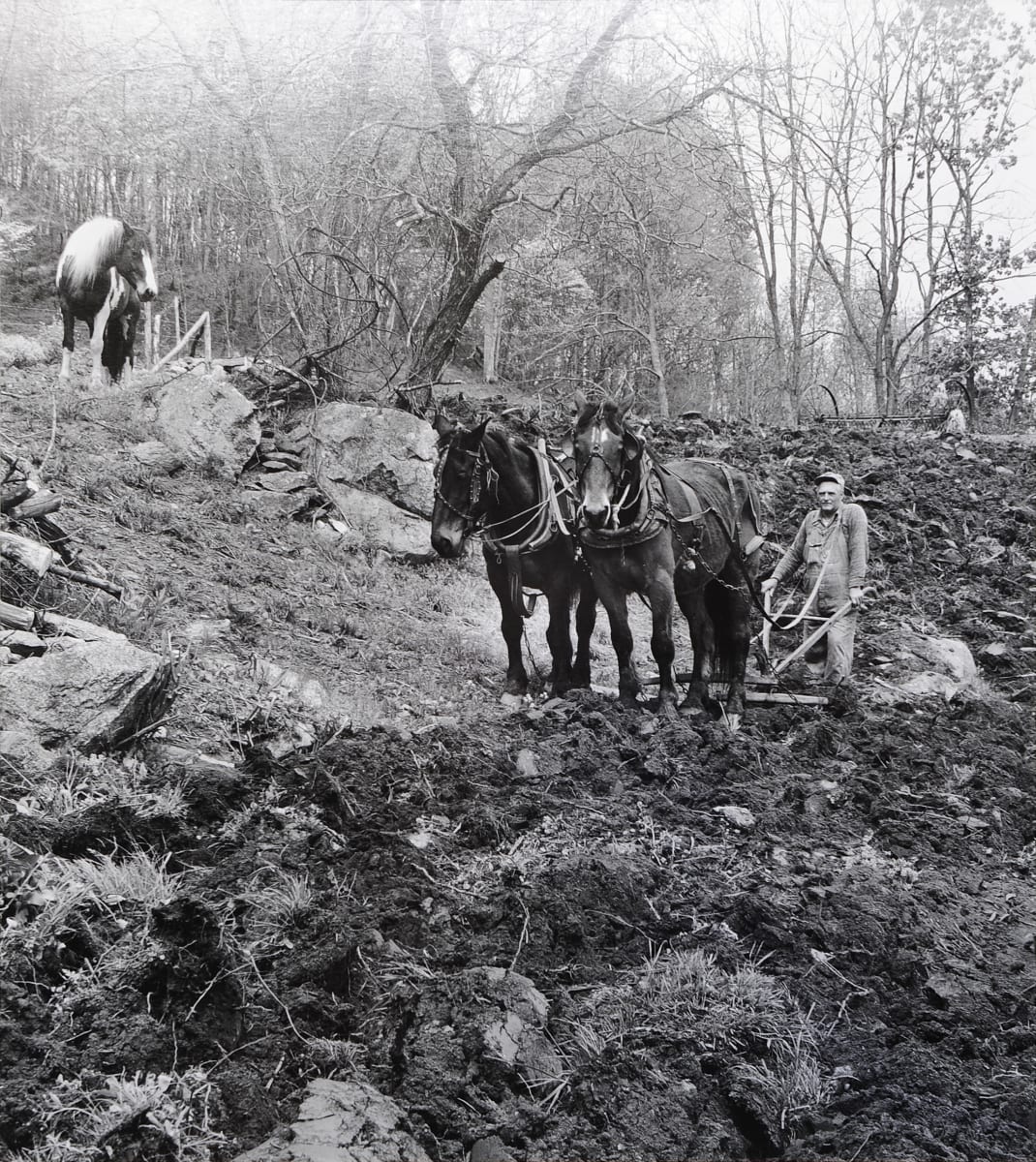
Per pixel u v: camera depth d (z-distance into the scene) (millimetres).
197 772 5301
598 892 5137
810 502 14688
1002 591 13125
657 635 7715
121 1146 3230
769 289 29703
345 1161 3248
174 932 3984
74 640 5664
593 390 23469
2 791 4762
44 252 20828
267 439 12914
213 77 16594
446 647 9141
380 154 16172
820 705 8445
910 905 5645
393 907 4723
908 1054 4375
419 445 12219
